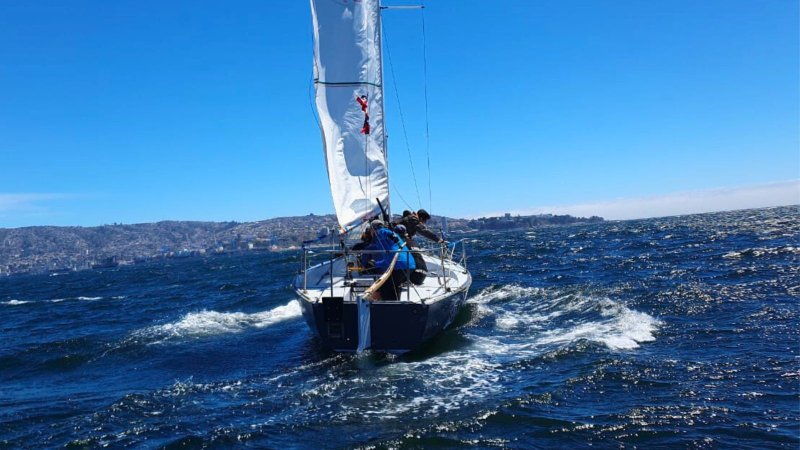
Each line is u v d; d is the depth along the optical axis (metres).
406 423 5.21
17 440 5.41
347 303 7.42
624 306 10.36
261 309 13.91
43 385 7.83
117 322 14.56
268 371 7.46
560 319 9.72
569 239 40.66
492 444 4.71
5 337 13.41
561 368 6.68
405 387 6.24
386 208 9.64
